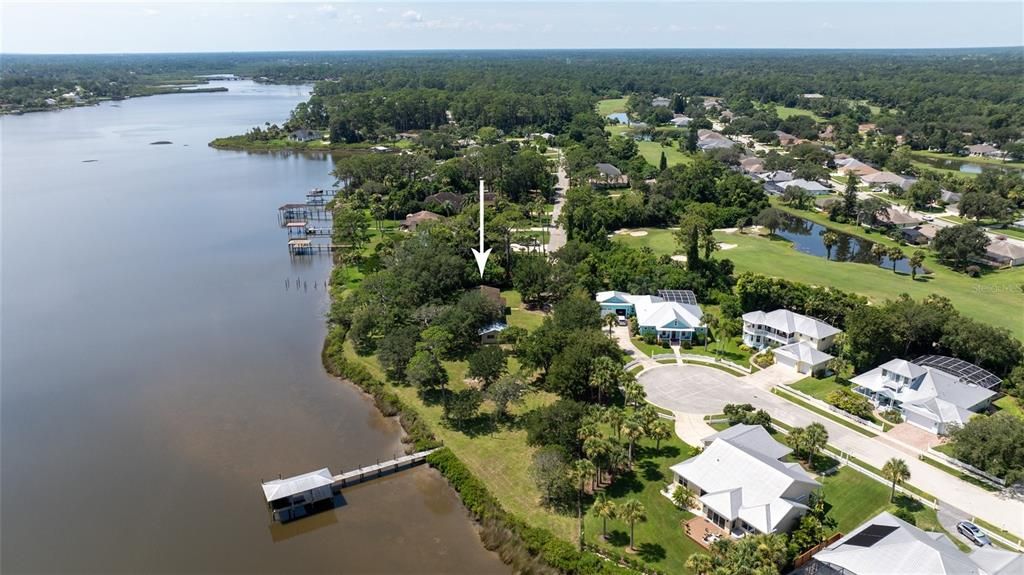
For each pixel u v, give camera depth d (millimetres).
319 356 107500
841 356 104875
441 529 68875
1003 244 155250
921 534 59625
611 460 72312
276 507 69375
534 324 118000
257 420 88125
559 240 168875
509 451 80750
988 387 92375
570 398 87250
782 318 109562
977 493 72062
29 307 125250
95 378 98438
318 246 166750
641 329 113938
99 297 131125
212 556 63969
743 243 170375
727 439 74125
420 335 103750
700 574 56781
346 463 78812
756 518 63188
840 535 64562
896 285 138250
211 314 123812
